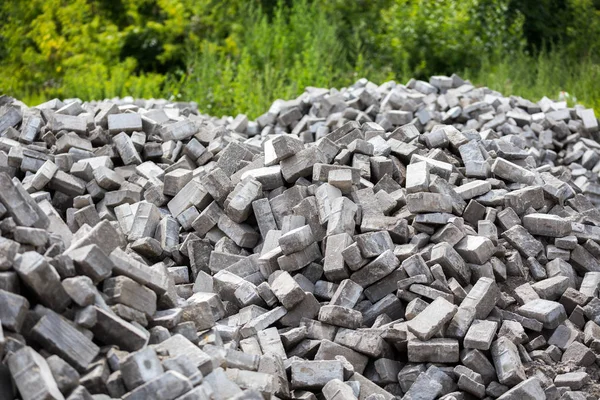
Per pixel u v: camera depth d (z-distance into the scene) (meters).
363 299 4.54
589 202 5.82
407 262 4.45
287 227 4.80
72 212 5.17
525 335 4.27
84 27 12.96
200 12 13.27
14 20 13.33
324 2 13.27
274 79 11.05
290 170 5.14
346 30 13.05
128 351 3.38
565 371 4.23
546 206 5.46
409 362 4.14
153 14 13.97
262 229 5.01
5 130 6.02
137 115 6.14
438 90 8.53
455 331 4.13
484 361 4.04
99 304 3.39
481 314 4.31
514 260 4.82
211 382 3.30
